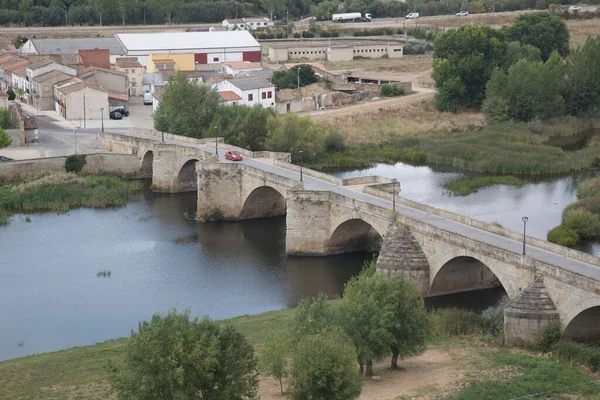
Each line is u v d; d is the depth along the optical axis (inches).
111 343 4436.5
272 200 6811.0
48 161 7760.8
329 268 5625.0
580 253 4303.6
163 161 7519.7
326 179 6190.9
